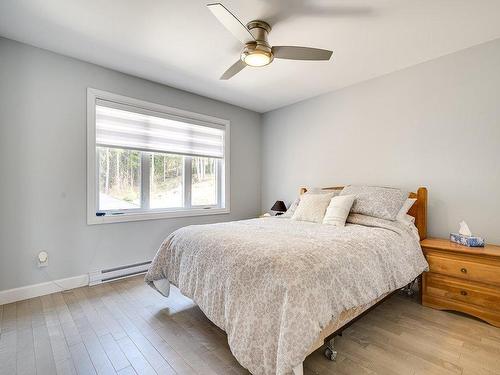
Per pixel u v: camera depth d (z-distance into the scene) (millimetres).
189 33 2189
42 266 2439
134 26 2092
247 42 1890
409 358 1525
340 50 2436
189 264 1857
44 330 1830
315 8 1858
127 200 3068
